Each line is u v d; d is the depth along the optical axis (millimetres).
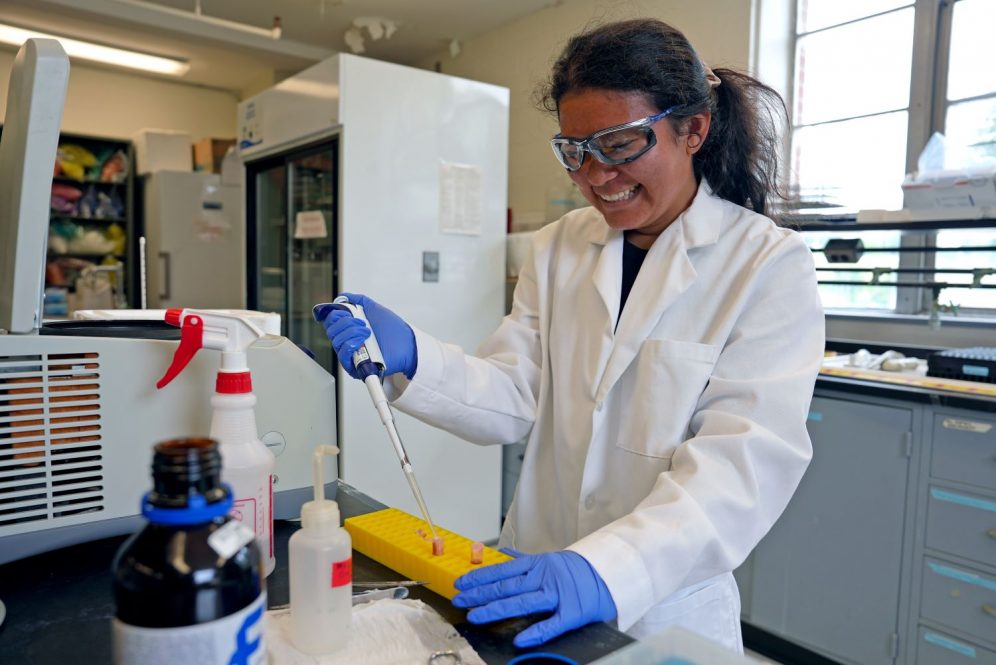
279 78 5078
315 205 2986
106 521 777
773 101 1155
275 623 649
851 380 1965
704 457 889
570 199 3262
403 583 756
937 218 2107
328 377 943
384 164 2521
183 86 5457
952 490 1782
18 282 738
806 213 2369
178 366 773
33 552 740
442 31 4203
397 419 2609
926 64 2609
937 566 1818
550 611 684
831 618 2029
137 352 785
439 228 2678
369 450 2559
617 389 1090
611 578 719
